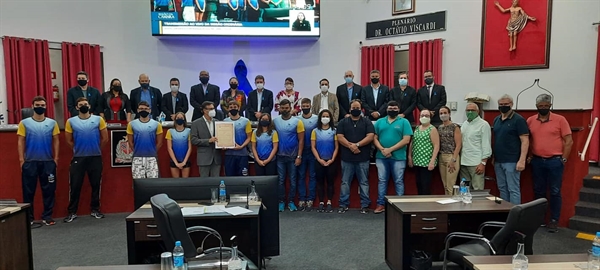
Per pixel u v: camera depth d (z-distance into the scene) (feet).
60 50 22.93
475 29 21.71
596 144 18.75
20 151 15.52
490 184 16.24
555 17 19.51
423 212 9.89
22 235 10.34
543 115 14.71
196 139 16.16
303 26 24.54
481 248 9.45
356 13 24.93
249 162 17.95
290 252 12.74
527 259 6.64
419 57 23.04
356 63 25.11
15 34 21.70
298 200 18.31
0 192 16.07
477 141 15.24
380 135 16.92
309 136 17.71
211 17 24.17
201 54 25.71
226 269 6.97
